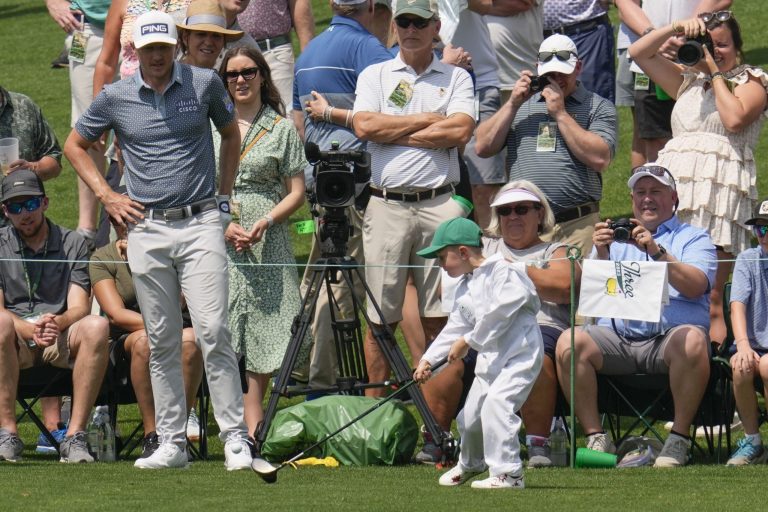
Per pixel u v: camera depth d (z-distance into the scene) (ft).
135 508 70.49
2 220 106.11
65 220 161.48
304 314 90.68
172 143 84.74
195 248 84.99
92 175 85.61
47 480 80.53
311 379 107.65
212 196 85.97
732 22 108.99
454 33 121.29
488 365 78.38
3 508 70.54
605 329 92.17
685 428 89.45
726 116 106.22
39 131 111.04
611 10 244.83
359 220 108.06
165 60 84.02
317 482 80.38
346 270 93.09
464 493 75.66
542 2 129.59
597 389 92.73
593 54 135.74
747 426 91.09
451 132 101.81
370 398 93.86
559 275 92.63
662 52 111.45
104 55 119.44
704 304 94.02
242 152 100.53
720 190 107.45
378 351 103.35
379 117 102.17
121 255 99.60
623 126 183.52
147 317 86.38
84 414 93.09
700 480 80.64
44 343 93.20
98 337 92.89
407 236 102.12
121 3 117.70
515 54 127.95
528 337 78.38
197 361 94.63
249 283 99.25
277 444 91.09
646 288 86.63
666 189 95.76
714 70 107.76
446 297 84.74
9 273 97.60
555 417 94.68
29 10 301.63
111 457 94.17
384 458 90.48
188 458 92.99
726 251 107.76
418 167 102.01
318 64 109.50
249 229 100.27
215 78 86.02
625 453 91.61
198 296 85.15
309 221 101.86
